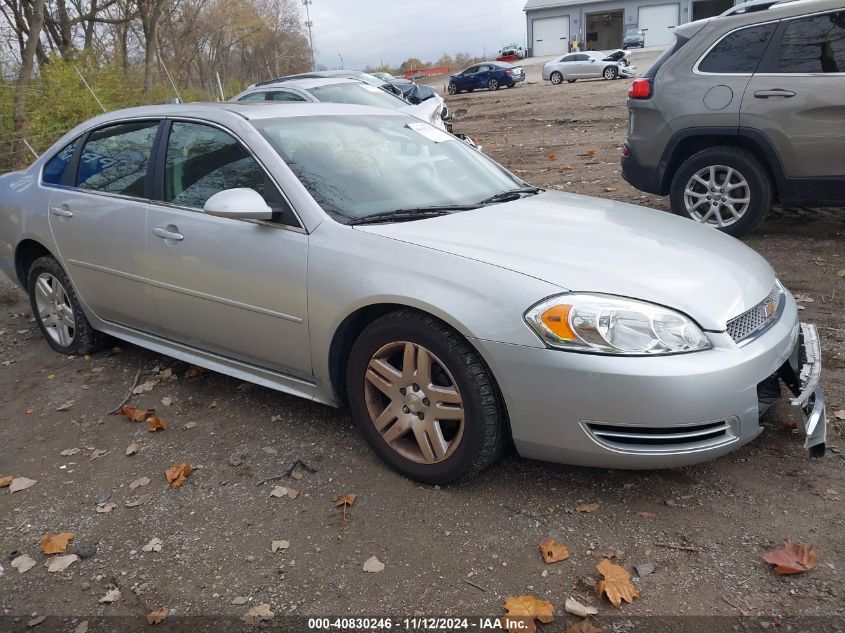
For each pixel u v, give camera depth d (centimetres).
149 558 273
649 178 651
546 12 6100
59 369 463
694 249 311
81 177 440
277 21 4994
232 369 379
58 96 1363
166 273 379
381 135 400
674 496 287
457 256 288
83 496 318
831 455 307
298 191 331
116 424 383
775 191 598
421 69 6331
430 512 288
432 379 294
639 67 3666
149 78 1856
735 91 583
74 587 261
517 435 278
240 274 343
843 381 367
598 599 237
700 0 5619
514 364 268
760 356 272
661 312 263
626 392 256
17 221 471
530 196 390
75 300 459
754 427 273
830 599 230
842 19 541
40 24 1337
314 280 315
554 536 269
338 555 267
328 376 327
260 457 339
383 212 334
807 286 501
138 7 2186
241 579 258
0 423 395
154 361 465
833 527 262
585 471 308
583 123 1517
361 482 312
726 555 253
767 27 571
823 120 550
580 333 260
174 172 384
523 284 271
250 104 402
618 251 297
